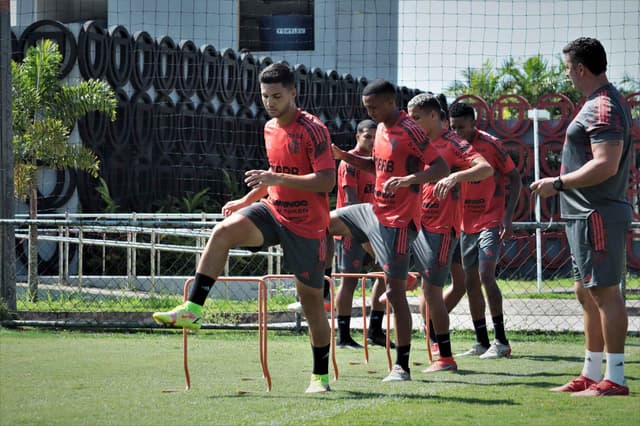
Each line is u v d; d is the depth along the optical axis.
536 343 17.73
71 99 34.47
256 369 13.38
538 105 44.62
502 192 15.42
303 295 10.83
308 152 10.44
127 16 61.53
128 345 16.78
